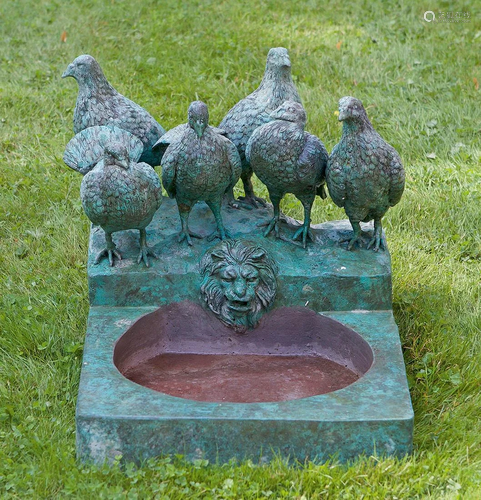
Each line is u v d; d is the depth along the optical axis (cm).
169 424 397
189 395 444
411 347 506
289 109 443
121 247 486
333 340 476
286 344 485
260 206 520
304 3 980
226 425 397
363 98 780
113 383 419
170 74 826
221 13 953
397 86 800
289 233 494
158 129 512
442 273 572
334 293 474
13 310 536
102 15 947
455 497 390
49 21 941
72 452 420
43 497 396
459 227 621
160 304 477
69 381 480
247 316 478
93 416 397
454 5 953
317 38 898
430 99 778
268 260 475
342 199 458
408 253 591
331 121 738
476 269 580
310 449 402
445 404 460
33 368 487
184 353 482
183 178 453
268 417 397
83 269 581
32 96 791
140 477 397
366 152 437
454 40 883
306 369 469
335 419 396
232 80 817
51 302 546
